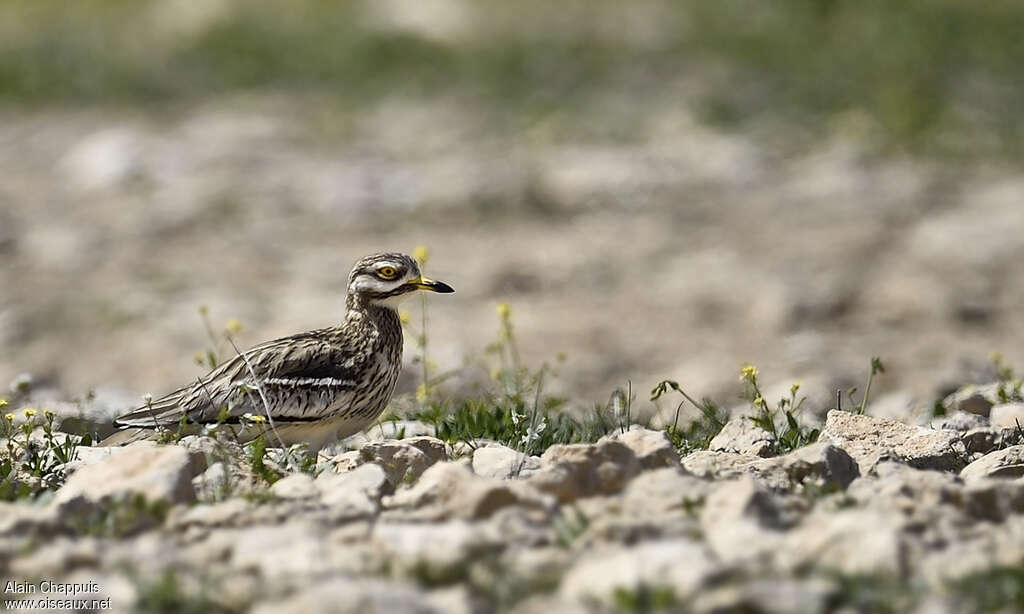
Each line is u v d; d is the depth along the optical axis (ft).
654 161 74.74
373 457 25.35
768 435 27.84
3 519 19.70
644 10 103.35
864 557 18.01
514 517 19.90
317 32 100.27
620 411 33.30
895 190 70.03
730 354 51.70
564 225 67.67
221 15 104.53
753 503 19.79
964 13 93.97
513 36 98.12
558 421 30.73
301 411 29.68
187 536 19.90
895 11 94.79
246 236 66.08
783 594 16.48
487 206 69.41
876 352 50.98
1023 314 55.31
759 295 56.90
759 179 72.28
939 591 17.57
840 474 23.77
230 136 81.51
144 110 90.02
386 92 90.94
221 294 58.18
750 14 99.55
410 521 20.33
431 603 16.96
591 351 52.03
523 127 82.43
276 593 17.51
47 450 27.07
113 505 20.59
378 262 31.12
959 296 56.29
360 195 70.44
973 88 84.43
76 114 89.76
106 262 62.90
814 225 65.92
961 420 31.01
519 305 57.77
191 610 17.25
